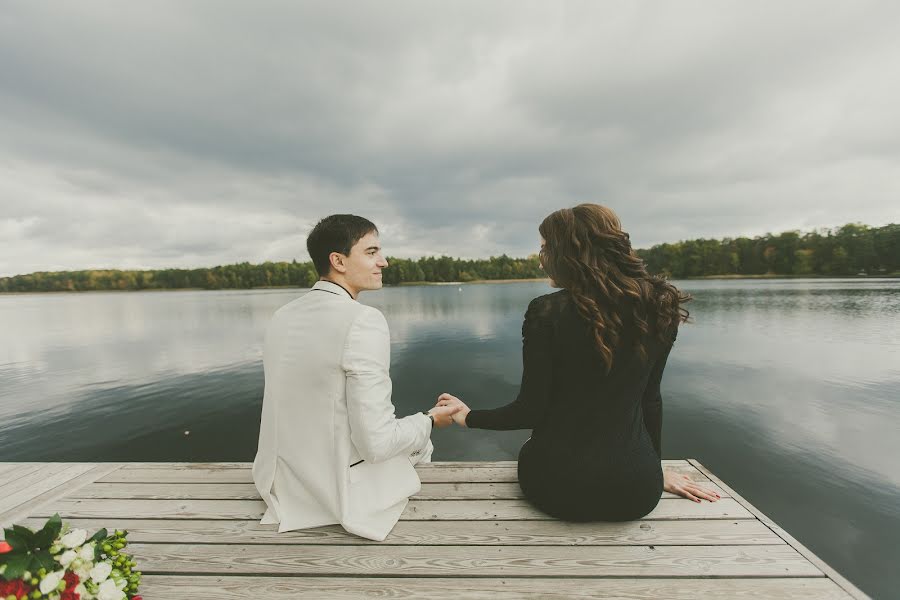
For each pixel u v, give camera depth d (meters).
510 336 19.11
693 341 16.34
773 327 20.11
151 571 1.47
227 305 54.16
